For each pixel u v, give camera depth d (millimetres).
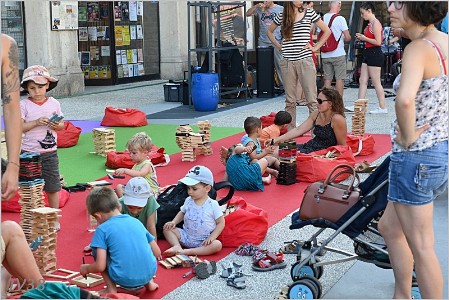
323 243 5508
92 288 5723
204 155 10602
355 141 10281
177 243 6477
